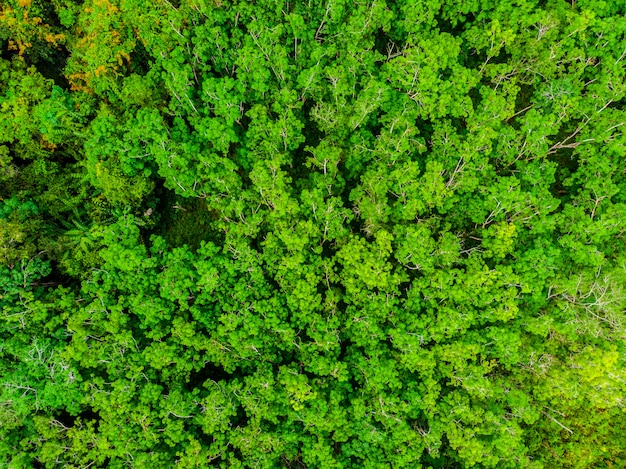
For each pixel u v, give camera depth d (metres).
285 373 14.84
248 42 16.03
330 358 15.53
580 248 15.43
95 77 16.22
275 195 15.68
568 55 16.30
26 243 15.50
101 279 15.99
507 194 15.27
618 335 14.83
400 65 15.88
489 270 15.47
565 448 15.59
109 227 15.64
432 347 15.30
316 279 15.57
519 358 15.15
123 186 15.93
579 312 15.54
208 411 14.31
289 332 15.23
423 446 14.68
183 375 15.74
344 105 16.22
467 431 14.32
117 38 16.17
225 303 15.64
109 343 15.16
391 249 15.54
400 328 15.14
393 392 15.10
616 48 16.16
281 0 16.03
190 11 16.27
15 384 14.28
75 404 15.02
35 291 15.79
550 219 15.55
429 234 15.34
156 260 15.64
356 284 15.59
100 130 15.57
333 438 14.76
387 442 14.65
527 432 15.87
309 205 15.95
